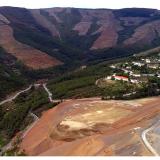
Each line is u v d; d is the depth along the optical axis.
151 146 75.38
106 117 103.44
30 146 98.88
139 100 123.00
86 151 78.62
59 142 91.75
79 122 100.81
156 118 98.00
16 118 138.00
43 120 118.62
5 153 100.25
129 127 91.12
